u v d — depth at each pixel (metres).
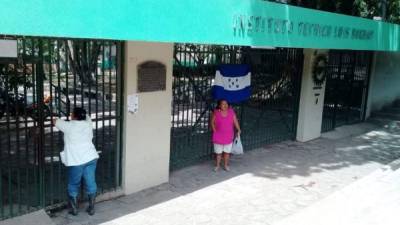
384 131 13.45
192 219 6.18
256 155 9.74
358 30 9.87
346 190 7.53
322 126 12.58
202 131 9.06
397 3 15.53
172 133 8.73
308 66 10.97
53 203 6.08
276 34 6.95
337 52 12.73
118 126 6.67
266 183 7.87
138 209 6.40
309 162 9.43
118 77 6.49
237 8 5.97
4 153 7.88
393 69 16.30
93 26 4.08
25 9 3.55
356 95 14.60
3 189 6.41
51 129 5.91
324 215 6.40
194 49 8.32
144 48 6.63
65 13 3.84
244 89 9.34
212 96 8.90
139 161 6.98
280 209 6.70
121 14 4.34
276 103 10.88
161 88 7.07
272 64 10.35
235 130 9.21
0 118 6.03
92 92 6.76
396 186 7.85
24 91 5.57
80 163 5.80
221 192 7.28
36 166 5.88
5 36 5.29
